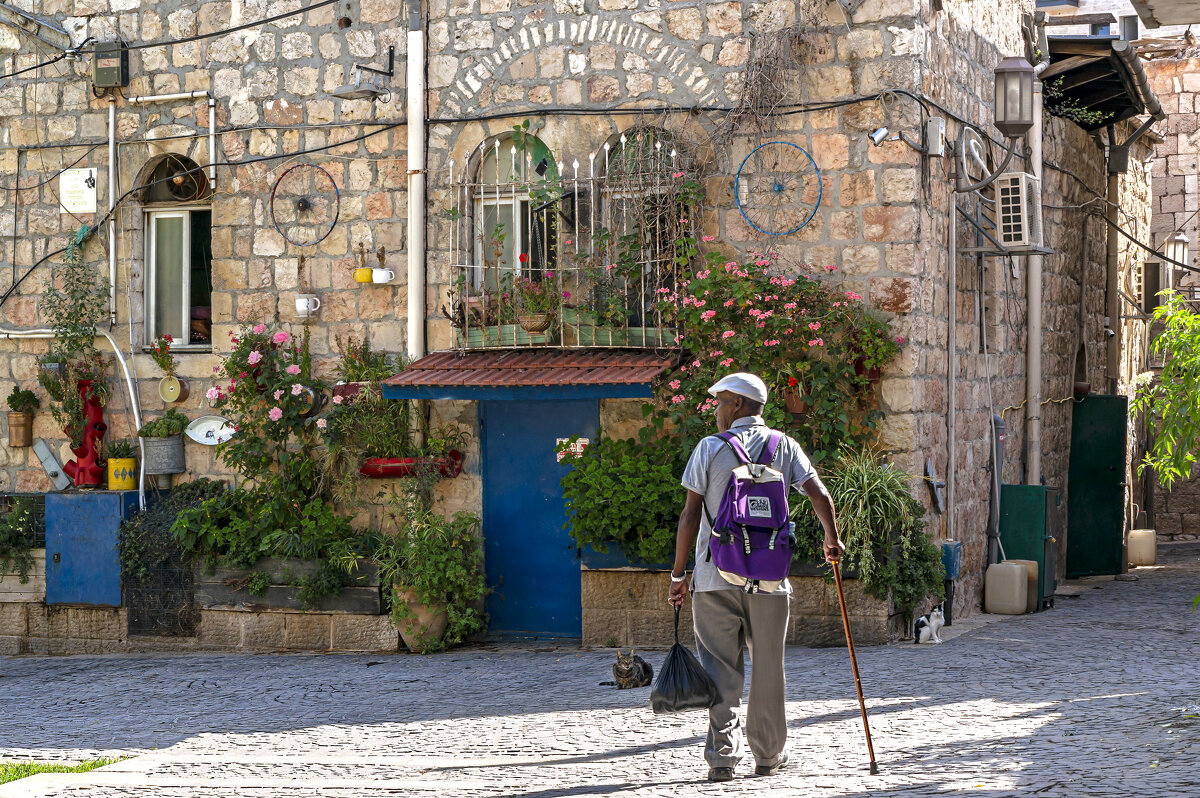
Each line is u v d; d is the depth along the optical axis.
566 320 11.53
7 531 12.91
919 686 8.48
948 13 11.79
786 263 11.20
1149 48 20.95
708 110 11.44
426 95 12.25
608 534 11.10
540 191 11.67
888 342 10.70
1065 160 15.72
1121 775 5.74
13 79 13.58
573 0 11.77
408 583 11.65
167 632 12.49
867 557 10.23
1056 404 15.44
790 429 10.79
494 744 7.61
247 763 7.36
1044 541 12.81
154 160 13.23
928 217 11.24
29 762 7.69
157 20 13.12
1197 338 7.70
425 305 12.25
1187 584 14.99
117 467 13.02
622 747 7.25
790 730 7.32
